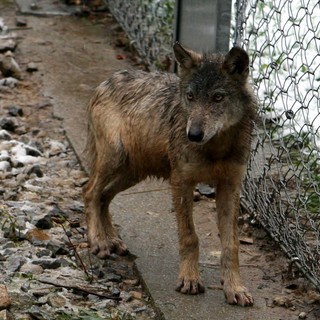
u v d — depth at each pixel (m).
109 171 9.44
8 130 12.57
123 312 8.22
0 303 7.95
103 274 8.88
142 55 15.05
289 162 9.43
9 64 14.48
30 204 10.26
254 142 10.50
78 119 12.89
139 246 9.50
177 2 12.23
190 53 8.52
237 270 8.52
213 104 8.25
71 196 10.70
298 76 12.03
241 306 8.33
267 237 9.75
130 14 15.80
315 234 9.12
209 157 8.41
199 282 8.55
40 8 17.98
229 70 8.34
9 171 11.20
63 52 15.73
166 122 8.79
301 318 8.15
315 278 8.56
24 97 13.78
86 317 7.88
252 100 8.54
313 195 10.05
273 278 8.91
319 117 11.27
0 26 16.81
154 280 8.75
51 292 8.38
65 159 11.78
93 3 18.23
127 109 9.25
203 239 9.68
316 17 12.92
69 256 9.24
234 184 8.55
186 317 8.10
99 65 15.16
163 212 10.27
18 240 9.32
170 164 8.70
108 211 9.66
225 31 10.42
